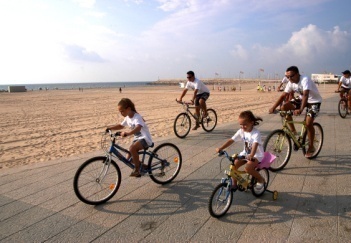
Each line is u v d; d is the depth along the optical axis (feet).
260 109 54.80
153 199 13.74
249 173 12.44
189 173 17.07
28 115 54.13
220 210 12.09
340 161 18.20
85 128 38.06
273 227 11.02
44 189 15.05
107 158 13.66
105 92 158.20
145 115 50.37
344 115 36.19
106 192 13.80
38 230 11.12
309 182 15.10
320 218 11.52
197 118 28.17
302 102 17.08
